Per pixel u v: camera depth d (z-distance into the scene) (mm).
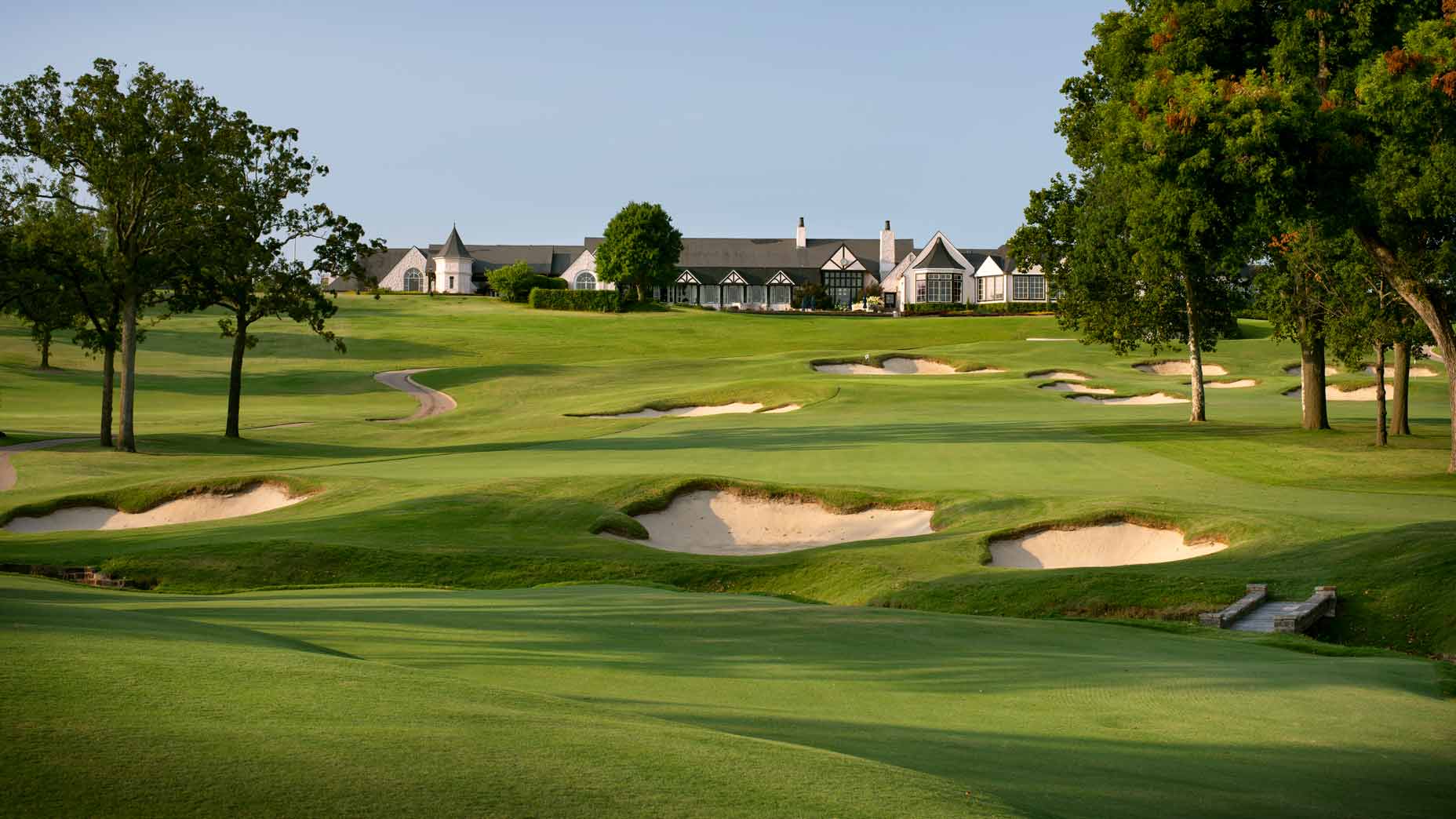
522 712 7543
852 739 8797
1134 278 53906
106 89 48625
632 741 6879
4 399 73750
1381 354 43969
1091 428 50844
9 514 35156
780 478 36312
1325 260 44219
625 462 42062
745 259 168125
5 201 48938
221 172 51500
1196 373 53781
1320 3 29344
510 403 75562
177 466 46125
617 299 134625
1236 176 26875
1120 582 23500
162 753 5473
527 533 30266
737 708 9953
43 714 5980
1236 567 24062
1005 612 23156
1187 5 30641
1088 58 51969
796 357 90125
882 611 18203
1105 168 51781
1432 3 29391
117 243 51062
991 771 7984
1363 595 21812
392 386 84438
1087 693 11789
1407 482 35156
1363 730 10578
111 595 17797
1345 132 27391
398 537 29500
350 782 5316
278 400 78062
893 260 168500
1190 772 8609
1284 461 40344
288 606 16453
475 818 4984
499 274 147375
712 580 26656
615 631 14773
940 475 37219
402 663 11227
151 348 100188
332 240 56594
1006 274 142500
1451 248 34781
